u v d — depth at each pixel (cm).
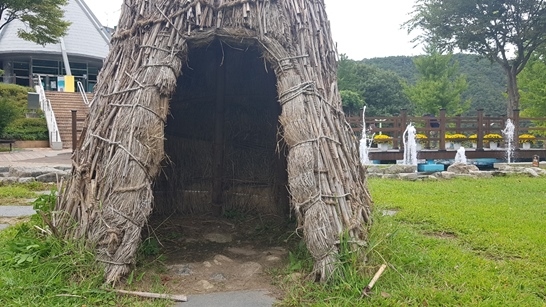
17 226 557
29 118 2339
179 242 548
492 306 347
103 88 440
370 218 438
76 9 3816
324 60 460
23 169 1088
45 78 3544
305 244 431
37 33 2092
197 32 429
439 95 2939
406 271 409
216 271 439
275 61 424
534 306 352
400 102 4003
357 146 482
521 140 1858
